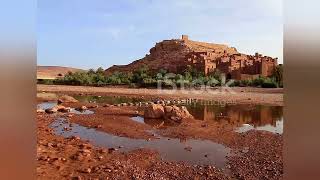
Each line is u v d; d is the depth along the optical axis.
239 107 17.12
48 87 29.62
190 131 9.66
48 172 5.34
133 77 38.19
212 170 5.94
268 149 7.49
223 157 6.87
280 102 19.47
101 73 43.84
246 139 8.63
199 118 12.80
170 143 8.18
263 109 16.16
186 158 6.77
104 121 11.28
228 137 8.91
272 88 29.39
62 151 6.84
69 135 8.84
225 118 12.87
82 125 10.44
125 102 19.17
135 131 9.61
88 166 5.90
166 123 11.31
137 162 6.38
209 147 7.77
